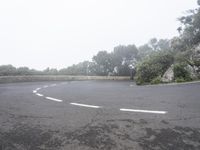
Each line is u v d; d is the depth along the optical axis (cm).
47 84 1753
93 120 425
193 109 492
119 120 419
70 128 375
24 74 2439
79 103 637
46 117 461
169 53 1906
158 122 394
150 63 1838
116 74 4491
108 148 283
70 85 1627
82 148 285
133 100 668
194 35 2208
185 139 304
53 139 322
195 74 1499
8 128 383
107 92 959
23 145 301
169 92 842
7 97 805
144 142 299
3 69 2212
